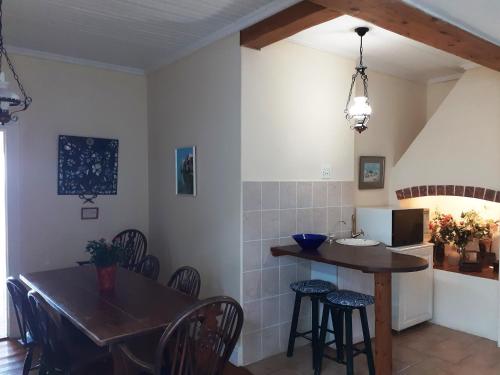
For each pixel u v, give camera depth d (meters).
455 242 3.88
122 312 2.20
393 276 3.66
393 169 4.37
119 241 4.09
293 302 3.40
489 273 3.74
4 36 3.33
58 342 2.23
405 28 2.53
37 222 3.75
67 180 3.90
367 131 4.11
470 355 3.25
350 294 2.83
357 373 2.96
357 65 3.83
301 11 2.54
